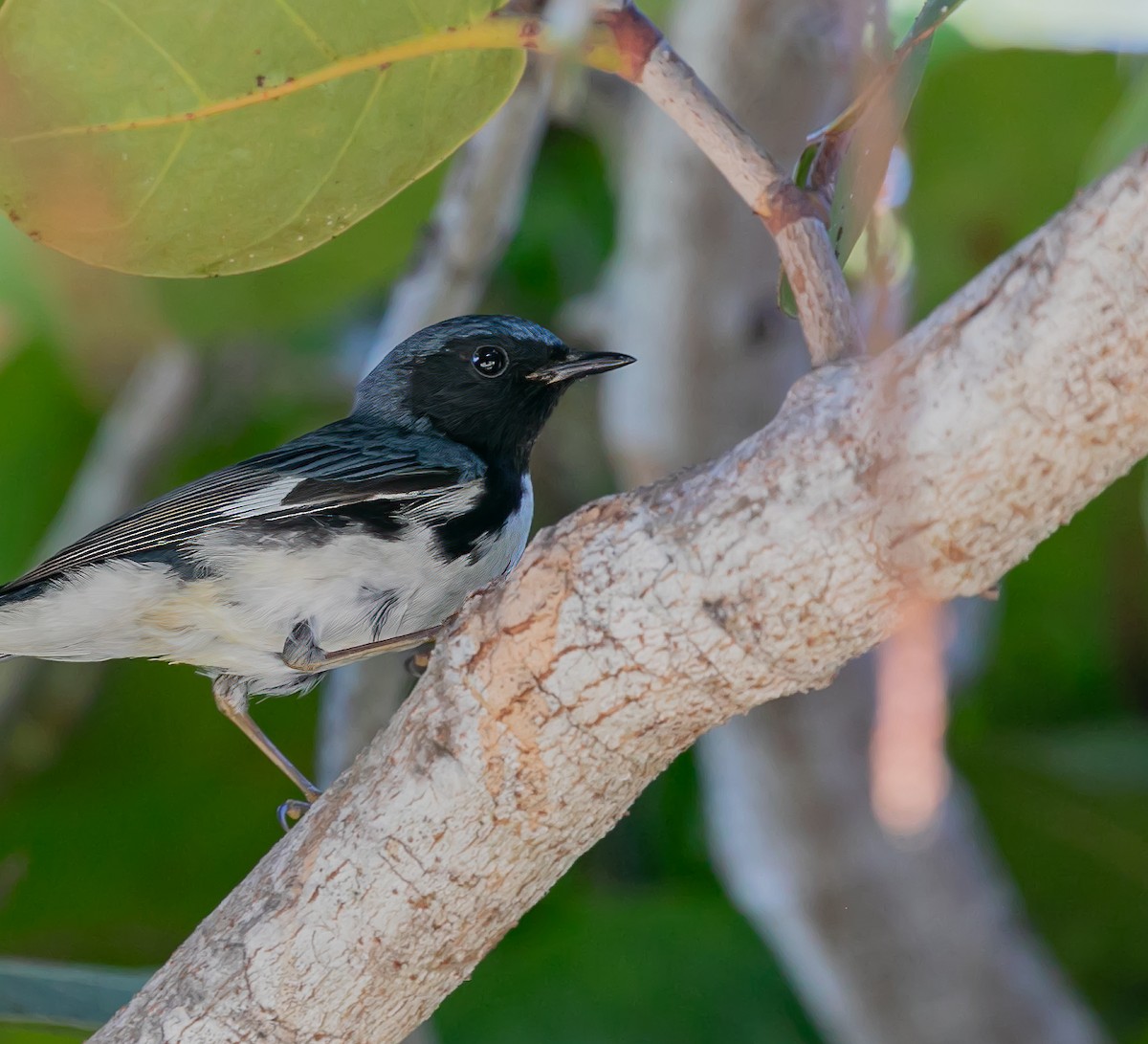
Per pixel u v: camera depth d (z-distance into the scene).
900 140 6.66
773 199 6.23
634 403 11.84
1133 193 4.69
